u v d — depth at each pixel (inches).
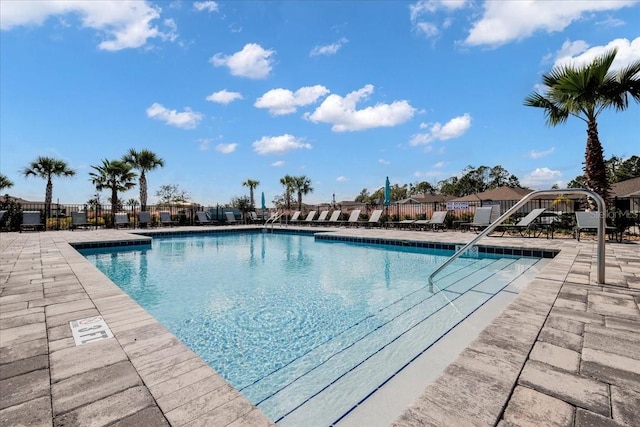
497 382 59.5
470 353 71.5
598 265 133.2
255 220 742.5
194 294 179.0
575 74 301.7
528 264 236.1
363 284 195.6
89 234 433.7
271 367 97.0
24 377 66.1
